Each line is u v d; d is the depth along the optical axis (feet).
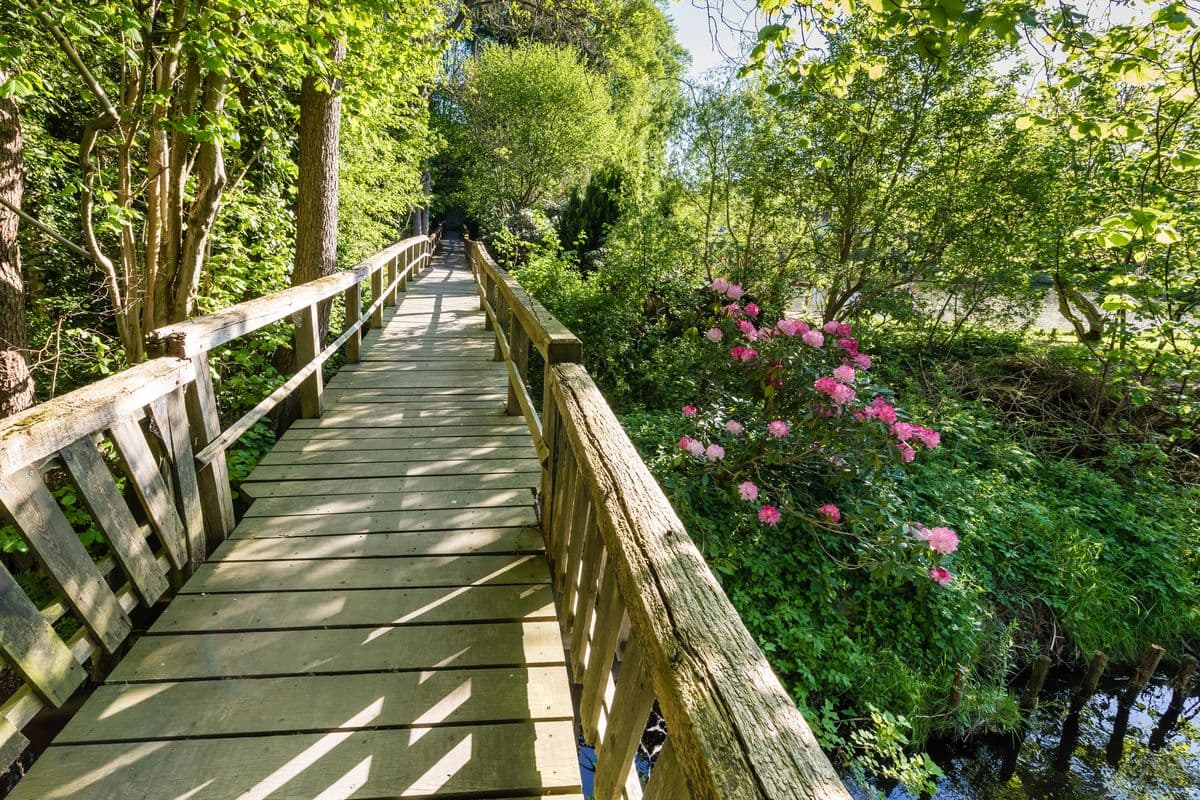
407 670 5.92
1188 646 16.10
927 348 31.78
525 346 12.65
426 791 4.72
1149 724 13.87
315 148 19.13
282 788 4.66
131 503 11.83
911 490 17.62
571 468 6.37
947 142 29.89
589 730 4.83
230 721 5.22
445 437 12.20
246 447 14.25
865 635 13.47
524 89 67.41
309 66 15.31
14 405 14.26
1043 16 7.95
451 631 6.50
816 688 12.23
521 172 70.90
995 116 29.01
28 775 4.62
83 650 5.32
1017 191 27.96
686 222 32.04
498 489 9.89
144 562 6.21
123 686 5.53
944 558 12.52
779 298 31.94
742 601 13.02
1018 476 20.88
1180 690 14.25
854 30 12.39
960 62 27.48
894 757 11.32
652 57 83.10
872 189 31.76
